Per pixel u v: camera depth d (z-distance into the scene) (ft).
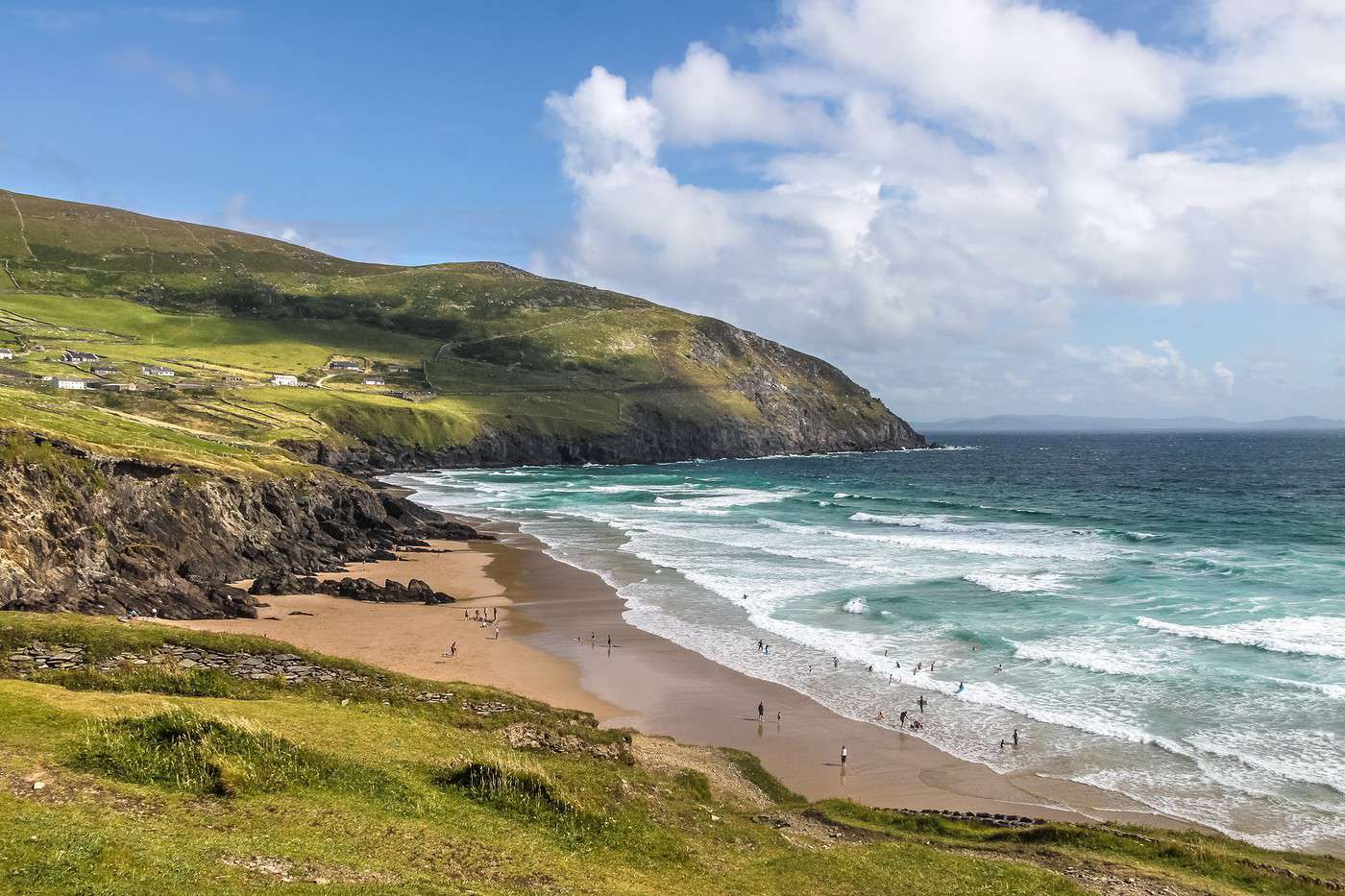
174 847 47.11
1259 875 71.92
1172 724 114.11
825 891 61.67
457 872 53.01
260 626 162.61
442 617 177.99
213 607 169.89
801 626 168.45
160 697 74.59
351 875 48.65
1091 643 151.84
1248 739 108.27
